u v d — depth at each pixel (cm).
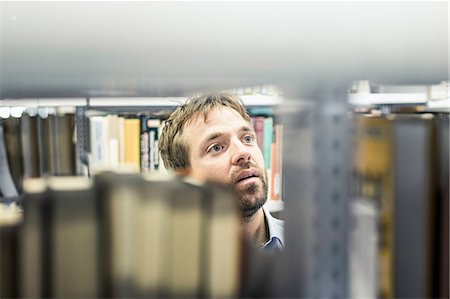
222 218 65
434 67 63
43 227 61
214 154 82
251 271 64
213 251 64
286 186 65
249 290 64
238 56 60
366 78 62
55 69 58
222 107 82
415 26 62
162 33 59
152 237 63
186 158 83
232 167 80
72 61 59
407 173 63
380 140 63
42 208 61
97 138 84
